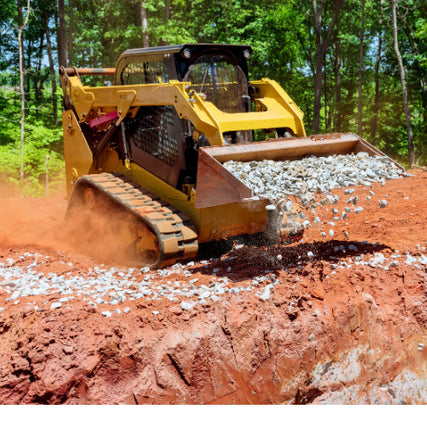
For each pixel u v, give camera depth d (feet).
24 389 12.70
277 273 17.81
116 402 12.85
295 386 15.02
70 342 13.24
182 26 67.10
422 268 18.90
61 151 57.41
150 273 18.20
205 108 18.26
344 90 100.22
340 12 87.35
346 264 18.74
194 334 14.10
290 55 82.38
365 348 16.57
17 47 80.59
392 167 18.48
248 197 15.12
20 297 15.42
